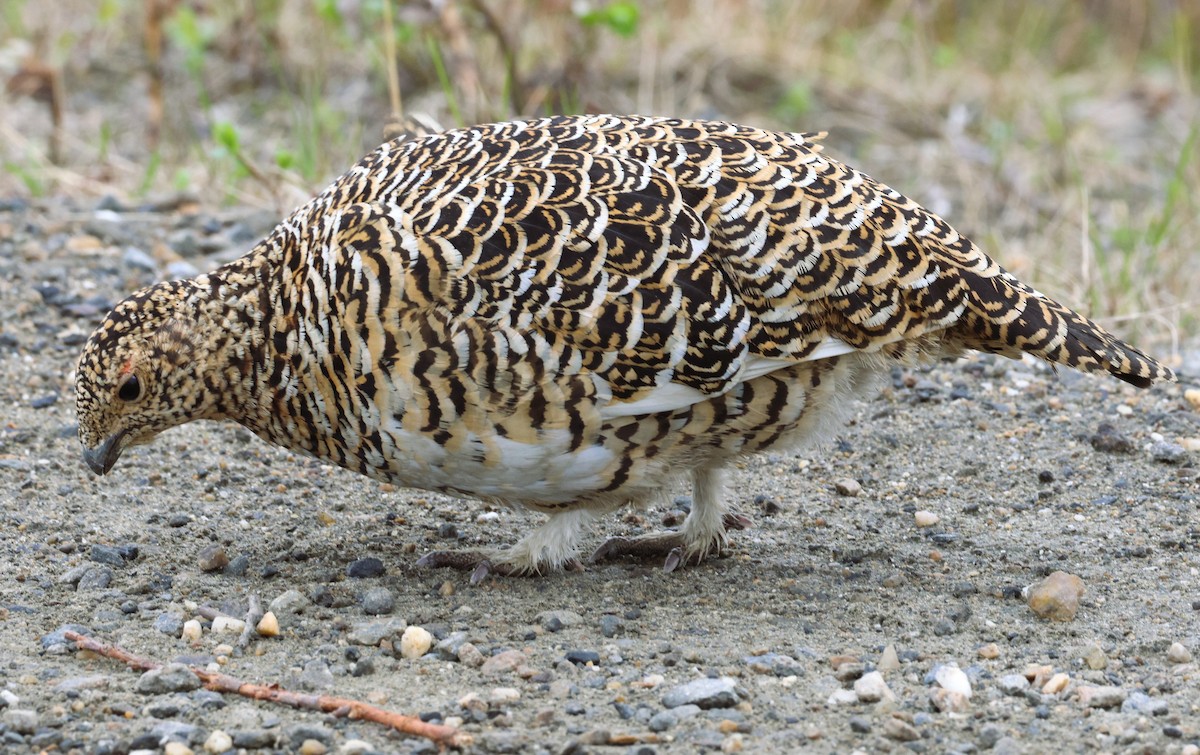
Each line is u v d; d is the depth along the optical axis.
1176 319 13.20
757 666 7.63
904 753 6.88
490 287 7.84
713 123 8.75
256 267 8.55
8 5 20.56
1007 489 10.27
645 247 7.89
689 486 10.23
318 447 8.62
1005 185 18.45
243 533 9.60
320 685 7.49
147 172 15.88
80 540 9.36
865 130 20.47
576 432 8.02
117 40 21.05
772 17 22.23
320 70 19.80
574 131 8.55
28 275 13.09
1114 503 9.98
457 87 17.55
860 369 8.48
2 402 11.20
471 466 8.19
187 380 8.50
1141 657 7.87
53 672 7.54
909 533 9.65
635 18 16.48
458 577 8.98
